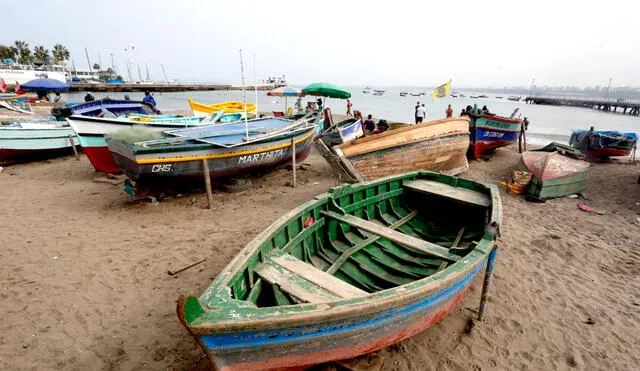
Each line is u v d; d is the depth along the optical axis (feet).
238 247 22.79
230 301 10.09
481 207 20.27
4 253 21.43
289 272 13.44
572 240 25.30
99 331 15.24
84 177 38.29
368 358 13.17
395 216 23.98
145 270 19.94
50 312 16.37
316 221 18.66
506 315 17.08
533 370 13.94
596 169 47.19
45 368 13.32
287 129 35.81
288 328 9.63
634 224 28.50
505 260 22.31
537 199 33.53
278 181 37.83
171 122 40.11
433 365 13.89
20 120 48.52
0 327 15.33
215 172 30.53
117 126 35.47
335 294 12.07
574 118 140.26
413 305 11.76
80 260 20.85
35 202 30.19
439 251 15.14
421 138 33.40
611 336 15.89
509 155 55.36
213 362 9.66
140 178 26.99
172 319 16.06
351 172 31.32
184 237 24.04
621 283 20.10
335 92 56.44
